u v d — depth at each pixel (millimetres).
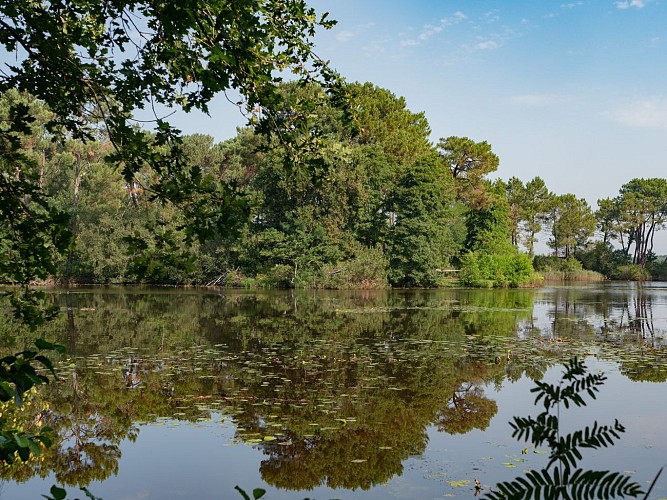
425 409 7855
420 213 40094
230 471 5676
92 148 39000
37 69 3180
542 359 11438
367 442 6531
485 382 9484
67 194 40406
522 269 44062
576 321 18641
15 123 3184
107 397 8523
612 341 13961
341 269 38594
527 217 67562
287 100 3371
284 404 8109
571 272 64938
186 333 15586
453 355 11930
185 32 2604
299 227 39469
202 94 3252
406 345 13383
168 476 5555
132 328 16562
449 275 47719
